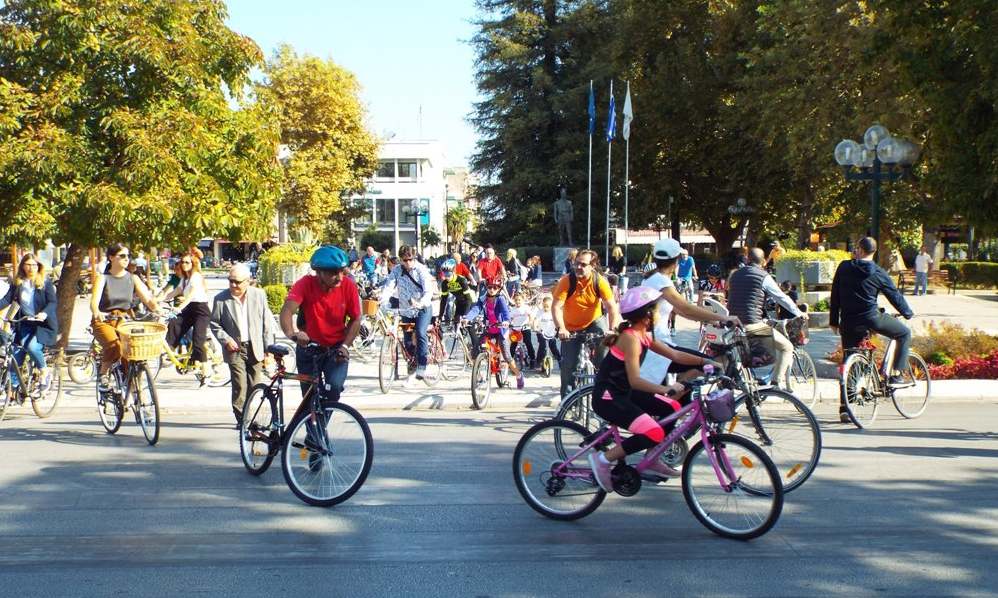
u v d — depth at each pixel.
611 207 50.44
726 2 39.25
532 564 5.45
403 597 4.92
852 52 25.84
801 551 5.67
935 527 6.16
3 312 12.34
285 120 49.72
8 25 13.80
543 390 12.25
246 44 15.61
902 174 15.09
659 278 7.69
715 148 43.56
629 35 43.91
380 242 85.94
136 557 5.61
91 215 13.10
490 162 55.34
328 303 7.30
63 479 7.64
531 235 52.81
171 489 7.30
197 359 12.55
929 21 14.34
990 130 13.52
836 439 9.12
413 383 12.87
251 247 53.50
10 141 12.91
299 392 12.34
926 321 21.08
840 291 9.90
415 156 92.94
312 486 6.87
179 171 13.89
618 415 6.17
